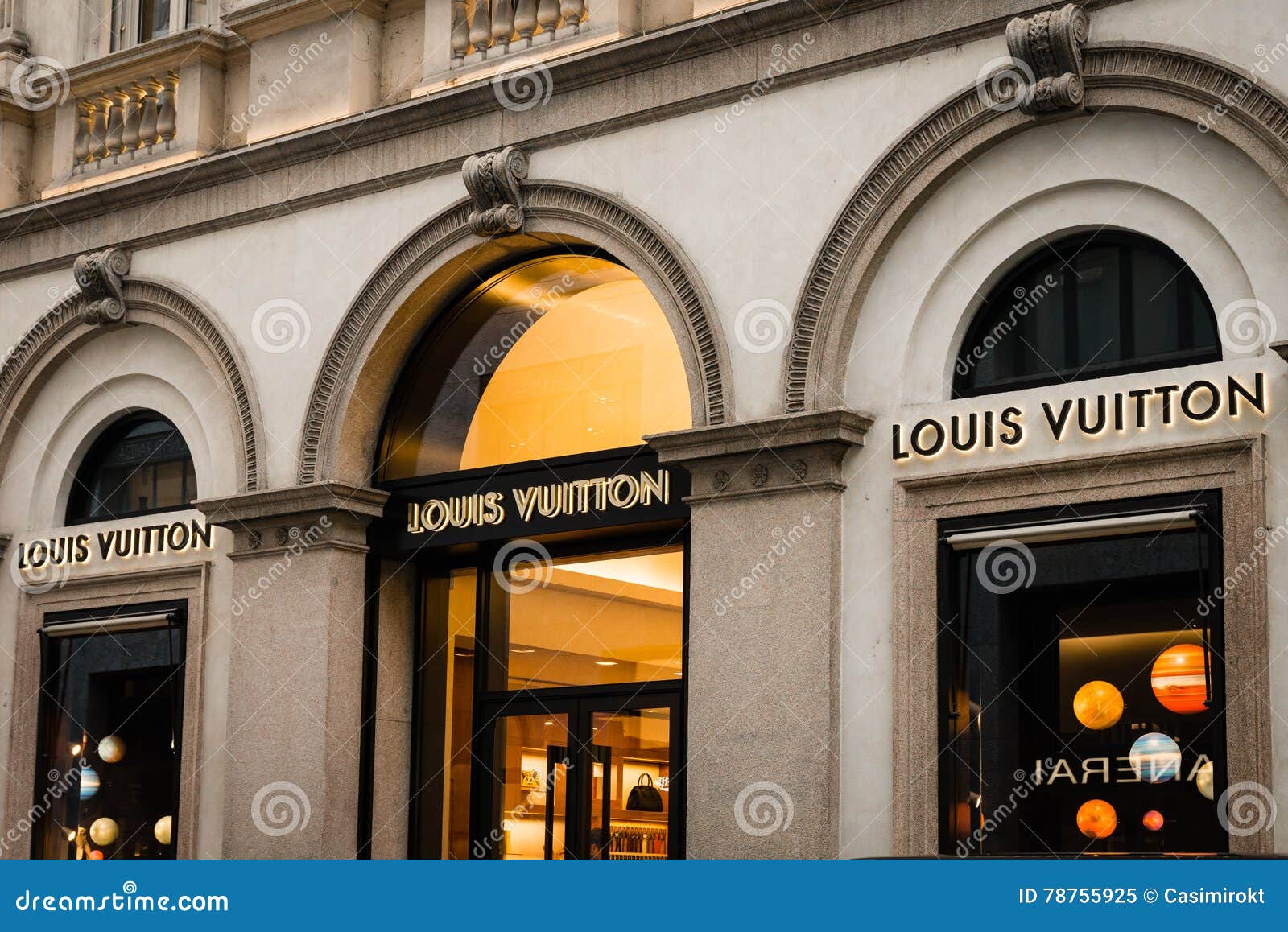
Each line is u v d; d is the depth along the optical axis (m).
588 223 13.78
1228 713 10.61
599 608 14.20
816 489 12.27
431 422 15.18
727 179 13.11
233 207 15.98
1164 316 11.41
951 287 12.21
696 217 13.22
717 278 13.02
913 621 11.91
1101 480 11.30
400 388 15.34
